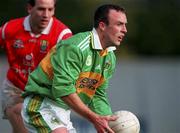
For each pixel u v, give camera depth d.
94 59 19.48
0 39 23.77
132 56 71.44
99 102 20.89
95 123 18.92
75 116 35.56
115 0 73.12
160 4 75.44
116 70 39.88
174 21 73.94
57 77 18.89
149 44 72.81
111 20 19.41
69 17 69.62
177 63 43.81
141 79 40.09
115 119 19.03
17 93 23.89
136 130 19.91
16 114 23.89
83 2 70.50
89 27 69.75
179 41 73.56
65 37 23.33
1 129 38.06
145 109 39.88
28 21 23.44
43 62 19.52
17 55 23.61
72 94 18.94
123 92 39.72
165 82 40.34
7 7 68.94
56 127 19.58
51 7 22.94
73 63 18.98
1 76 38.34
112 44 19.59
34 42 23.39
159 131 39.94
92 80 19.83
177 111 40.25
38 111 19.70
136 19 73.12
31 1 23.03
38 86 19.53
